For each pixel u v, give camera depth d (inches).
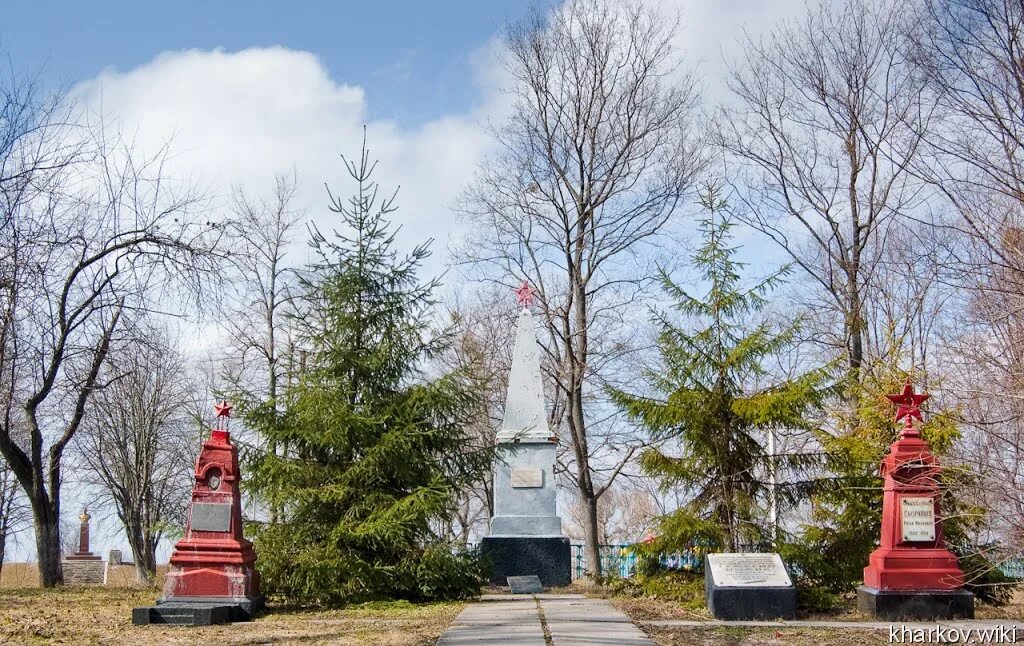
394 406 664.4
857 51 1001.5
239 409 650.2
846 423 724.7
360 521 632.4
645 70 1168.8
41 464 908.0
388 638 457.7
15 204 653.9
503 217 1233.4
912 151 921.5
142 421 1378.0
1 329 701.9
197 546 552.7
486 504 1535.4
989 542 570.3
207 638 459.8
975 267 722.8
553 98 1184.8
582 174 1194.0
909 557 556.4
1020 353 514.3
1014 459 507.5
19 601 658.8
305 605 619.2
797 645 459.5
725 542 633.0
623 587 726.5
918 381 717.3
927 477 533.6
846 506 663.8
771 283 797.9
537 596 709.3
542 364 1317.7
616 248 1208.8
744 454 652.7
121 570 1720.0
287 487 630.5
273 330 1283.2
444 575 639.8
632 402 661.3
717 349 663.1
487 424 1278.3
